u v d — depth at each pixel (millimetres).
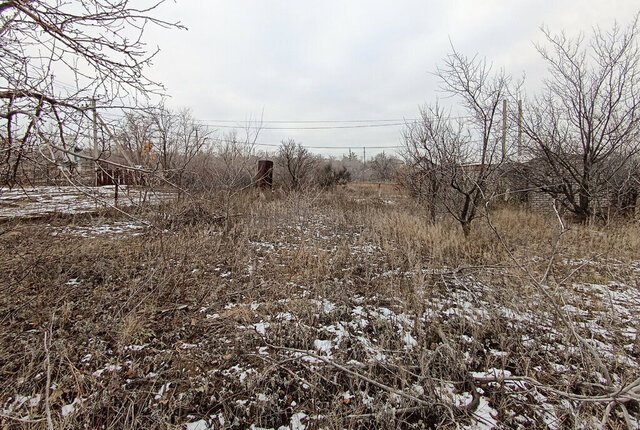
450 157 5723
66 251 4652
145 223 3689
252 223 6625
